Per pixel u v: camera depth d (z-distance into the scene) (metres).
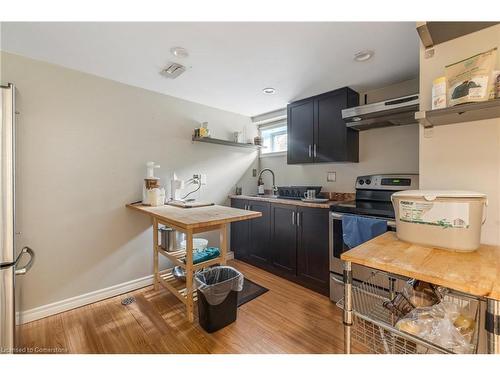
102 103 2.25
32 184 1.91
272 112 3.42
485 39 1.17
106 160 2.28
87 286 2.18
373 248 1.07
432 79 1.31
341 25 1.46
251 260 3.13
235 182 3.47
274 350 1.57
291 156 3.01
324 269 2.31
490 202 1.17
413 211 1.11
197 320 1.92
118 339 1.68
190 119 2.93
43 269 1.96
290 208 2.62
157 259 2.44
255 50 1.76
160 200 2.41
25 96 1.86
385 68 2.04
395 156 2.42
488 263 0.89
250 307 2.11
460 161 1.25
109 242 2.31
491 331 0.73
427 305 1.08
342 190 2.84
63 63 1.98
